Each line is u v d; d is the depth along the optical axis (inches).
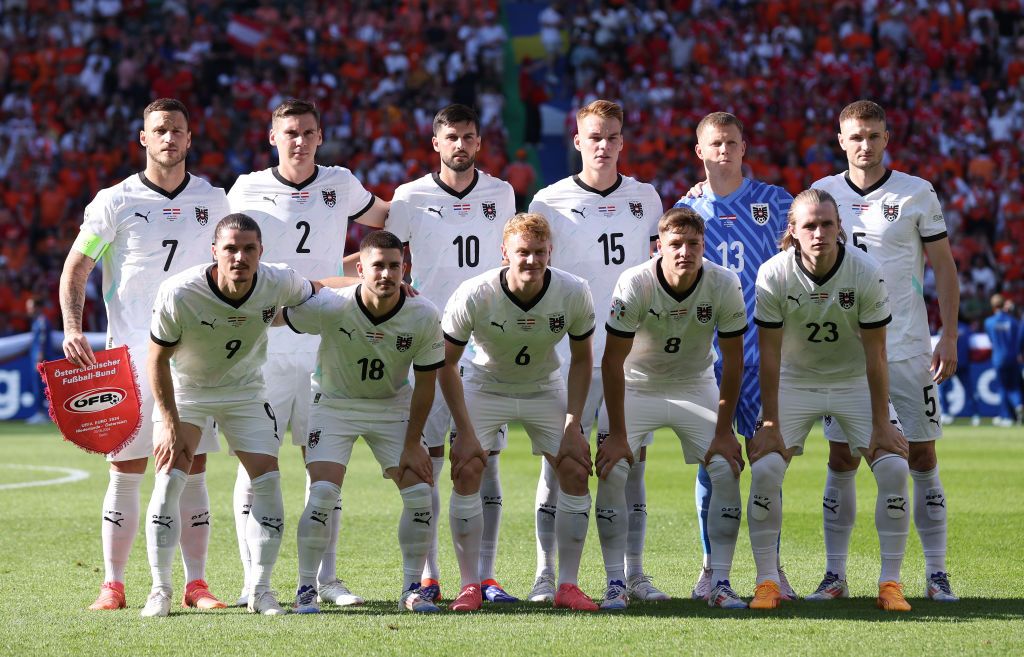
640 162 1385.3
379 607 327.9
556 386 348.8
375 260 306.5
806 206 316.8
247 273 307.7
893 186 362.9
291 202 373.4
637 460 360.8
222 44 1504.7
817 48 1535.4
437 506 359.9
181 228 354.3
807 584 362.6
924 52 1531.7
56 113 1401.3
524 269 313.9
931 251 363.3
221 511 521.0
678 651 265.0
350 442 329.4
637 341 338.0
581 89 1530.5
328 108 1441.9
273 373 365.7
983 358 1077.8
